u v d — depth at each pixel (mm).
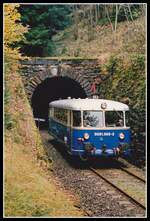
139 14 45688
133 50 38781
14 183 12594
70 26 57000
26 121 19859
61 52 50469
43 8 37406
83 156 23578
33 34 36969
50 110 33031
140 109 22953
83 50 48438
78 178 19344
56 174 19703
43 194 13172
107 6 49906
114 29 46812
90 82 33312
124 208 14633
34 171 15008
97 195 16328
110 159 24578
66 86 46219
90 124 22562
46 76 33500
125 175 20047
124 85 26578
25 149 17188
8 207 11594
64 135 25469
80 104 22812
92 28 51281
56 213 12281
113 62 29672
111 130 22641
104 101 23125
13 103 18969
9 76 19375
